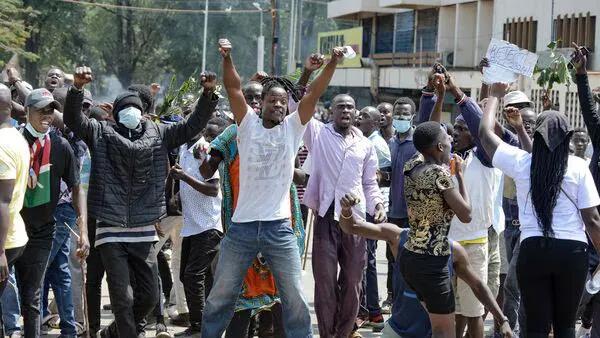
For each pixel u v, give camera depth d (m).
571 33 27.36
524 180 6.14
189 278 8.21
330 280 7.60
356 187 7.69
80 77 6.75
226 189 7.02
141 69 61.94
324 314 7.61
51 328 8.64
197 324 8.27
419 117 8.02
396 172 9.03
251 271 7.08
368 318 8.91
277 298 7.16
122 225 6.96
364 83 43.91
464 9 36.28
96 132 7.00
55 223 7.36
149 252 7.16
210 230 8.19
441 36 38.03
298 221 7.03
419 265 6.21
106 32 60.81
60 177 7.21
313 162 7.78
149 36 61.28
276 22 36.84
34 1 52.50
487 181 7.32
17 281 7.46
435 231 6.22
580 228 6.03
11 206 6.60
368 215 7.96
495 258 7.90
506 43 6.79
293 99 7.31
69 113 6.82
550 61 8.84
